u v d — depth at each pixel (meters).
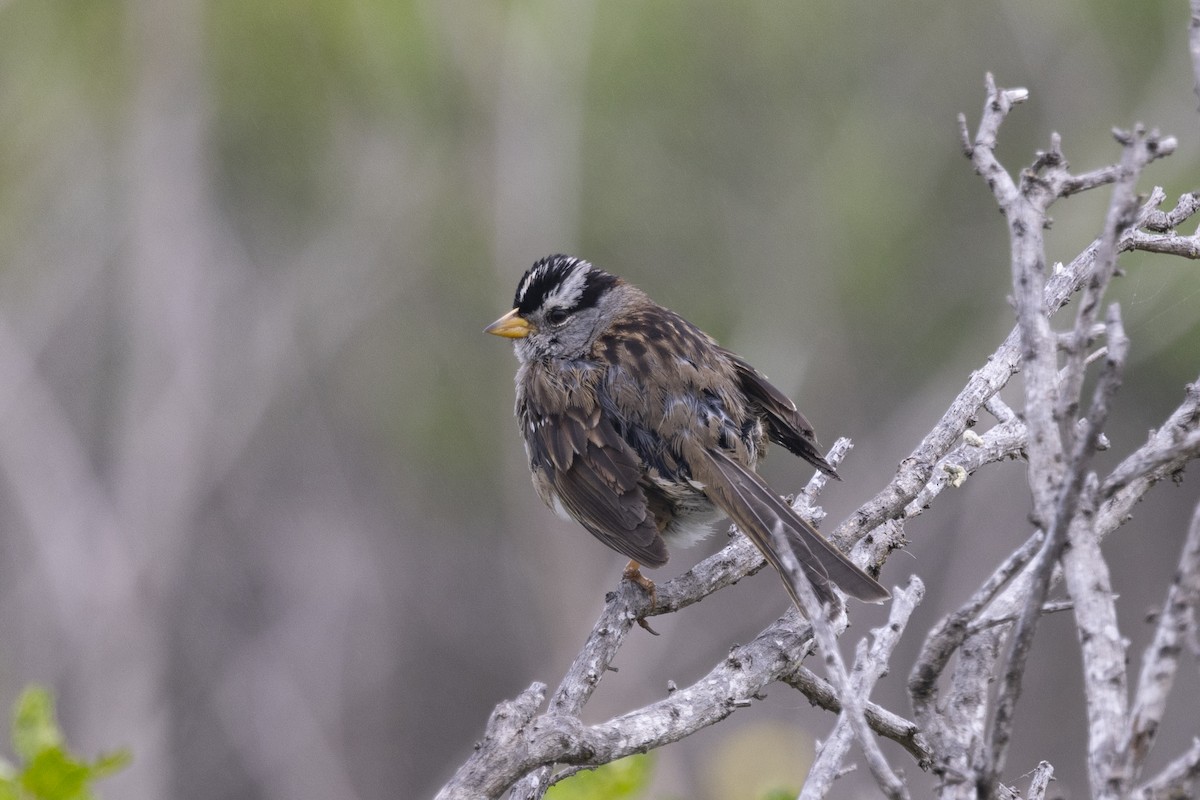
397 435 16.97
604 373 6.13
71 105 15.29
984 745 3.19
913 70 16.23
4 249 15.11
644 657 15.45
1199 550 2.83
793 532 4.96
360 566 17.92
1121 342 2.95
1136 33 15.19
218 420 15.73
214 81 15.38
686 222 16.14
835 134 16.19
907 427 15.20
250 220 16.14
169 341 15.10
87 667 14.94
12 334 15.11
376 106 15.58
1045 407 3.28
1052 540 3.02
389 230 15.89
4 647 15.68
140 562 15.10
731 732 15.26
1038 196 3.52
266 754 17.48
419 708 18.52
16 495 15.88
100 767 3.60
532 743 3.57
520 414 6.62
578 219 15.77
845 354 15.80
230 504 17.58
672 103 16.16
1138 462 3.12
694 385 6.00
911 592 3.91
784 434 6.23
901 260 15.91
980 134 3.69
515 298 6.79
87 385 16.39
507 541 17.52
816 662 13.85
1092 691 3.00
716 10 16.06
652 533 5.48
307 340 16.31
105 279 16.03
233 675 17.58
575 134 15.55
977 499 14.88
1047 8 15.35
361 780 18.20
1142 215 4.36
